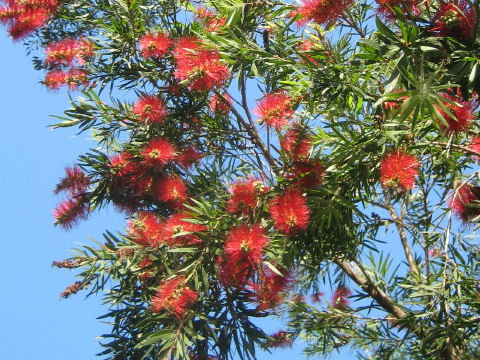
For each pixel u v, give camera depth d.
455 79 3.90
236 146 5.89
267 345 5.36
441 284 4.45
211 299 4.84
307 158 4.71
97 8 5.98
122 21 5.77
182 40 5.09
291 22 4.57
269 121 4.63
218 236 4.56
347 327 5.32
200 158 5.77
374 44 4.00
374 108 4.42
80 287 5.10
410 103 3.64
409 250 5.55
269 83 5.28
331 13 4.22
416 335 4.86
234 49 4.71
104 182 5.54
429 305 4.70
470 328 4.57
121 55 5.77
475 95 4.23
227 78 5.04
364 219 4.84
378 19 3.92
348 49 4.57
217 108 5.90
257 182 4.57
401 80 3.92
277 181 4.62
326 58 4.52
